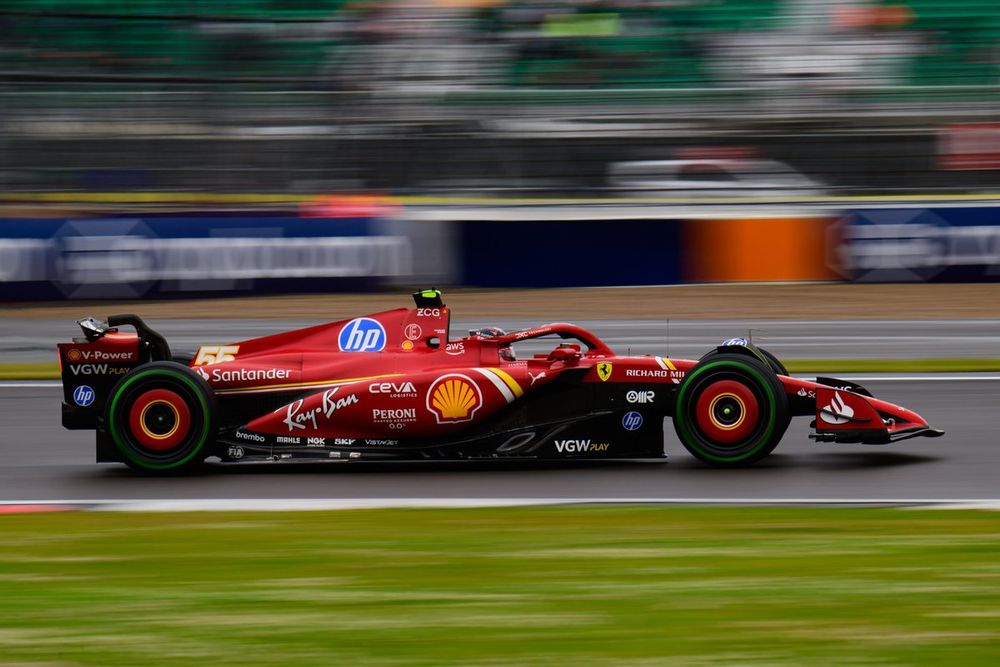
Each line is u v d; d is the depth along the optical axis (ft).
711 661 45.68
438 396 81.66
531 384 81.92
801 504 72.49
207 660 46.44
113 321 86.12
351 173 202.18
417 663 45.88
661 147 204.54
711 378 81.15
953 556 60.54
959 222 176.96
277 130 205.98
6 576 59.00
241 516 71.26
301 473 84.53
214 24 225.56
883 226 177.27
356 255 176.14
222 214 174.70
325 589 56.13
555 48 232.94
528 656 46.50
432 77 224.12
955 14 237.45
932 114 215.31
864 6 241.55
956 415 104.17
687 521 68.54
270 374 84.23
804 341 146.61
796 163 204.44
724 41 239.09
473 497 75.87
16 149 198.70
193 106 205.87
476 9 235.40
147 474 84.02
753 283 179.01
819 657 45.96
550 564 60.03
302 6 234.99
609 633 49.26
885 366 131.75
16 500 76.79
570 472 83.20
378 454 82.12
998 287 176.65
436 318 85.61
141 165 200.64
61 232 171.63
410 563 60.59
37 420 107.04
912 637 48.29
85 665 45.98
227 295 174.09
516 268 179.11
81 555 62.80
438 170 203.41
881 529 66.23
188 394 82.07
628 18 236.22
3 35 214.69
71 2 222.69
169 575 58.90
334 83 217.36
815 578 57.11
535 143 203.82
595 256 179.42
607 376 82.58
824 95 223.51
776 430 80.53
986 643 47.39
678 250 179.52
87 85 206.18
